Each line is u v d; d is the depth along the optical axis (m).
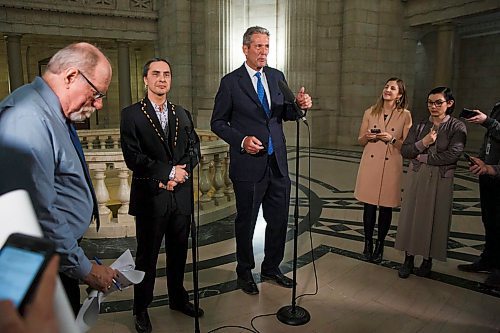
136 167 2.56
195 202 5.14
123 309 3.00
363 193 3.81
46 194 1.44
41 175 1.42
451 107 3.35
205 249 4.20
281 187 3.27
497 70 12.34
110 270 1.74
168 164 2.62
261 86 3.16
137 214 2.62
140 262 2.64
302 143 12.34
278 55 12.77
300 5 11.96
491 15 11.01
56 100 1.55
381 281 3.44
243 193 3.15
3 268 0.60
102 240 4.40
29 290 0.57
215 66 13.03
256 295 3.20
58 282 0.66
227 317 2.87
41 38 14.99
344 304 3.05
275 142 3.18
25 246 0.62
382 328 2.72
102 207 4.53
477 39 12.77
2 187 1.34
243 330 2.70
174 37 13.95
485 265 3.54
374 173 3.75
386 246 4.28
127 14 14.23
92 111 1.68
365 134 3.83
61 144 1.55
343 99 12.62
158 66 2.61
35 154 1.40
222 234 4.64
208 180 5.15
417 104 15.00
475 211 5.47
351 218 5.27
